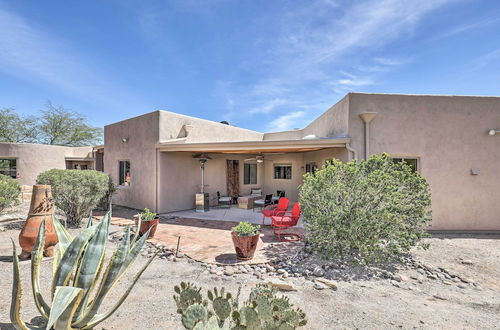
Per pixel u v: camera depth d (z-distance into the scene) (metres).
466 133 8.55
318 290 4.30
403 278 4.83
